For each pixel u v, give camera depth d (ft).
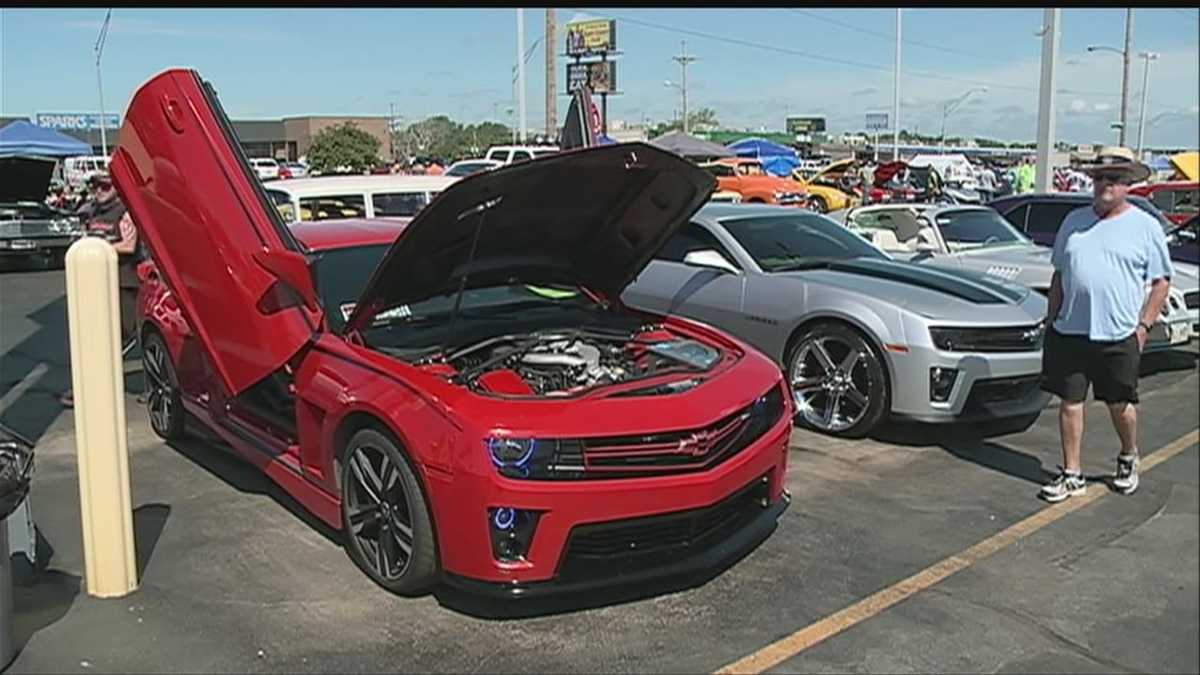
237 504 16.35
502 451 11.55
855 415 20.16
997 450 19.75
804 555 14.37
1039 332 20.10
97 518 12.78
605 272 17.26
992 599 13.05
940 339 19.10
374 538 13.33
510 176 13.29
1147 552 14.62
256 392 16.44
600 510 11.66
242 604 12.70
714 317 22.29
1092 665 11.40
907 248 31.55
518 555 11.74
